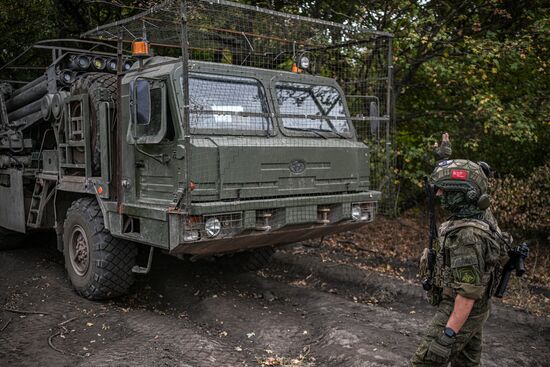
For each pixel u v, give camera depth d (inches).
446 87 361.4
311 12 366.6
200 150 184.5
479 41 334.0
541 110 349.1
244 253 272.8
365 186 236.5
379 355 165.5
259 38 261.4
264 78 220.2
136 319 202.7
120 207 210.4
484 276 115.4
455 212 122.3
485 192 121.0
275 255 311.0
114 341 185.8
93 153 229.8
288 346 185.5
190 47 271.4
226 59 300.0
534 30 339.9
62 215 254.7
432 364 119.2
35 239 319.3
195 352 171.5
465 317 114.6
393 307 240.4
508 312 221.6
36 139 286.5
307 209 209.0
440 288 125.0
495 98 330.0
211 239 187.0
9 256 292.0
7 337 186.2
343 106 246.2
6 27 393.4
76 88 239.1
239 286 255.3
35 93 278.4
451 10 370.0
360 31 251.4
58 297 227.6
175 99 190.9
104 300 230.1
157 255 288.8
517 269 120.6
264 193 199.0
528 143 380.5
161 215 189.6
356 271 278.4
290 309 225.1
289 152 206.4
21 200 278.2
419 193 398.9
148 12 198.4
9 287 238.2
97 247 220.7
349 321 199.3
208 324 209.5
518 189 318.3
